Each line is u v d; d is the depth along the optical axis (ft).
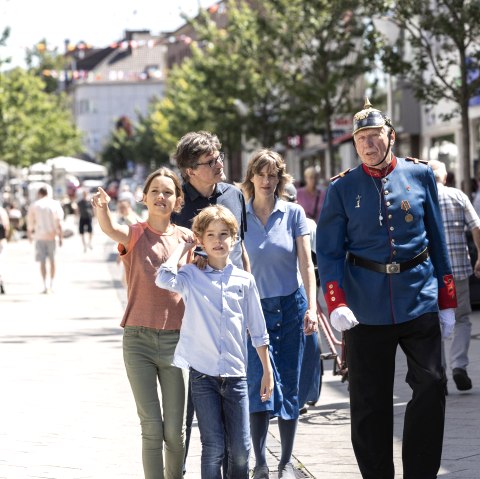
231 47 159.43
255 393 27.68
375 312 25.79
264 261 28.55
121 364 47.24
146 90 533.14
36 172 255.09
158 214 25.45
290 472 27.96
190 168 27.22
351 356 26.22
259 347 25.03
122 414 36.37
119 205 58.75
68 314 68.74
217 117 165.89
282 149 219.61
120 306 73.72
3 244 86.33
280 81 124.98
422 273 25.90
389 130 25.96
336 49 121.70
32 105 266.16
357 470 28.60
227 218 24.45
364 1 89.20
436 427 25.67
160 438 25.14
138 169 427.33
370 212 25.84
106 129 533.55
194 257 25.55
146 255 25.29
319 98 121.39
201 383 24.38
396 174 25.99
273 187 28.84
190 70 193.57
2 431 34.09
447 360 46.16
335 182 26.20
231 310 24.45
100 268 114.21
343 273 26.21
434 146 135.64
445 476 27.66
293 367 28.45
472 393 39.09
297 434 33.14
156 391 25.29
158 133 270.87
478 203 43.14
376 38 96.58
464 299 39.32
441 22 86.43
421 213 25.99
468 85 88.69
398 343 26.25
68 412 36.83
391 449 26.21
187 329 24.49
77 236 202.90
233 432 24.43
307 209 66.54
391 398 26.21
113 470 29.09
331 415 35.88
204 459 24.16
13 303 76.74
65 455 30.83
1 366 47.19
